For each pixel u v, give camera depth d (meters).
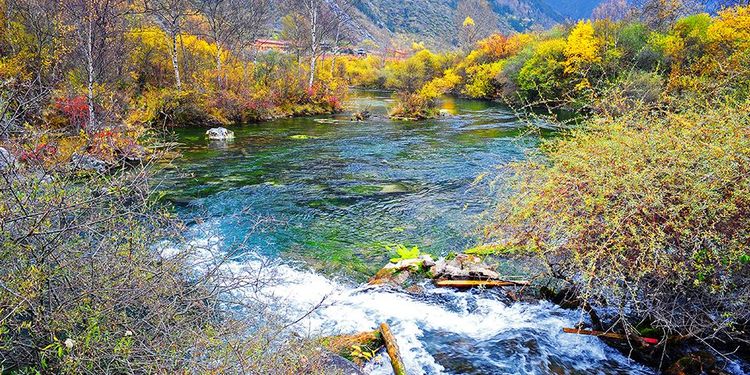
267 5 32.31
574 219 3.74
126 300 2.77
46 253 2.65
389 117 25.70
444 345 4.32
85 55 13.66
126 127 10.73
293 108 27.03
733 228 3.33
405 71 49.06
